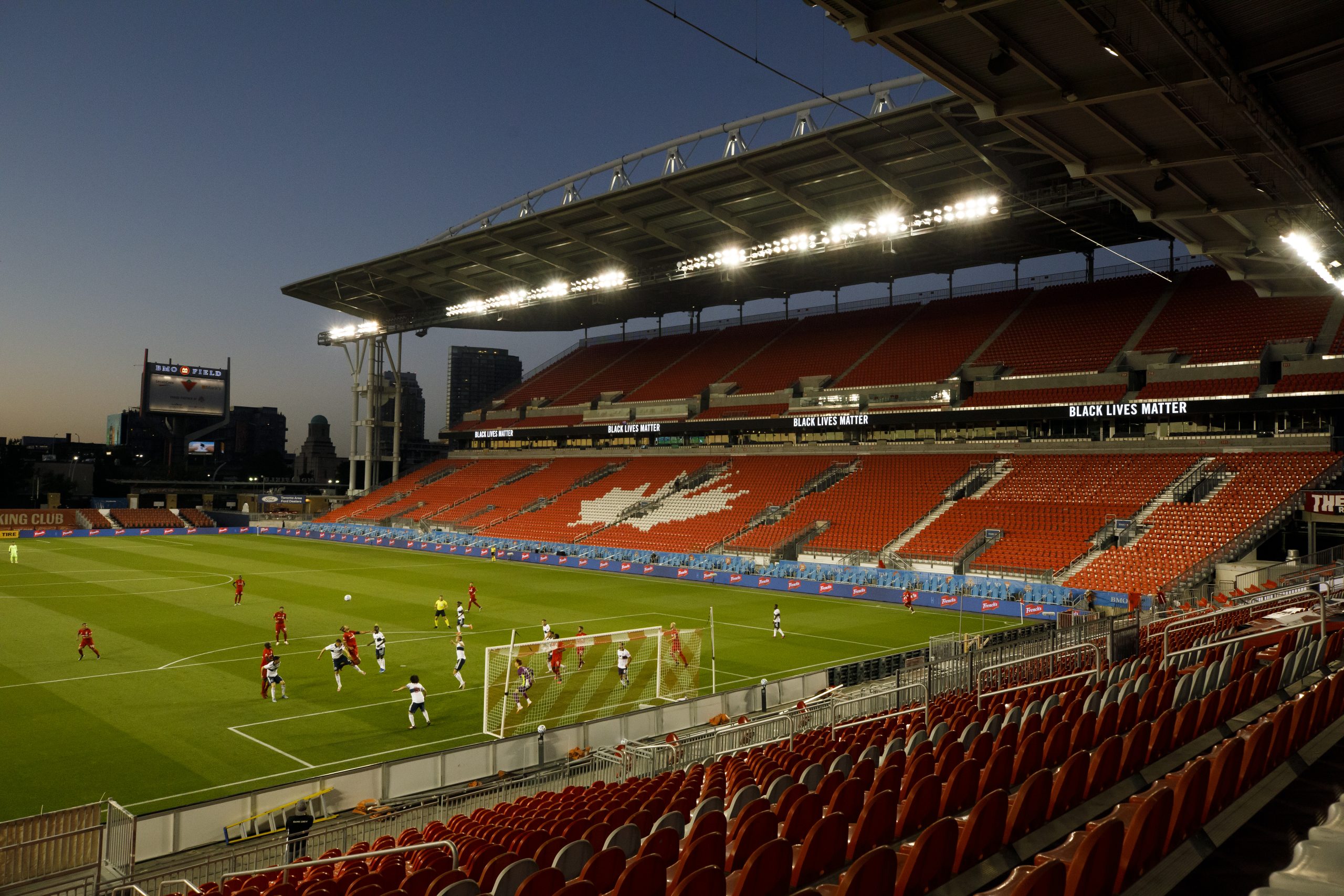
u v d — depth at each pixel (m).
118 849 13.75
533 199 61.62
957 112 38.28
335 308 88.69
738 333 82.88
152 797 17.14
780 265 68.19
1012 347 58.41
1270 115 17.97
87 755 19.33
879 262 67.06
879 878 5.81
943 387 56.59
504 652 30.88
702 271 60.50
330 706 23.94
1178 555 39.34
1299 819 7.20
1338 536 40.28
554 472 79.81
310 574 53.00
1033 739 10.01
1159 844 6.19
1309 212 22.47
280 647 31.41
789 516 56.94
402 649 31.47
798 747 15.45
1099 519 44.72
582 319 91.56
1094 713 11.13
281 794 15.52
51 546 69.31
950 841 6.59
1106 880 5.45
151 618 36.44
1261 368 44.81
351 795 16.30
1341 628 17.36
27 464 125.50
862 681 25.86
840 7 16.48
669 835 8.11
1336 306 47.19
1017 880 5.23
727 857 8.01
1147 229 55.34
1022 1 15.75
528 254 65.06
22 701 23.41
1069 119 20.12
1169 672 15.12
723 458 69.50
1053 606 37.72
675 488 67.19
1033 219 53.75
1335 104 18.03
